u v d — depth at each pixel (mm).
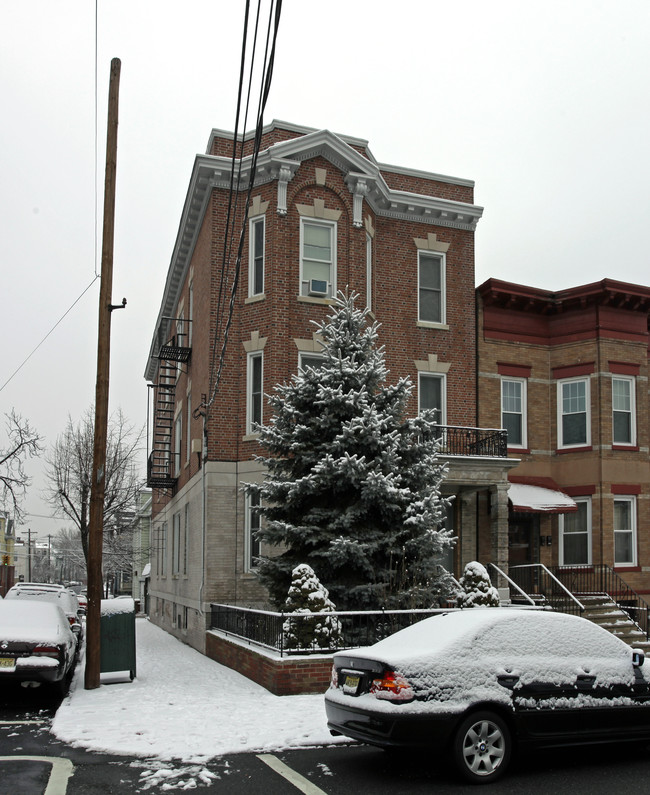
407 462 16125
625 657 8711
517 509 21672
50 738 9477
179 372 28344
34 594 21719
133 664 14156
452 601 16859
